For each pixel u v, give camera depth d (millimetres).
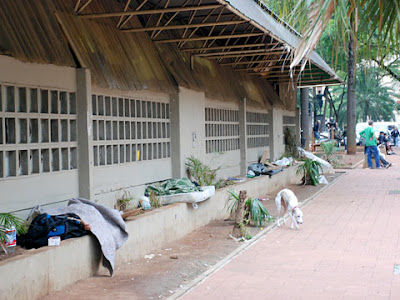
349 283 6188
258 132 17125
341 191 15578
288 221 10773
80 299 5676
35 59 6520
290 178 17484
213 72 13156
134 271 6973
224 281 6477
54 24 7316
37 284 5605
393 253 7676
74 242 6293
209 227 10227
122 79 8445
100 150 8375
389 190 15359
